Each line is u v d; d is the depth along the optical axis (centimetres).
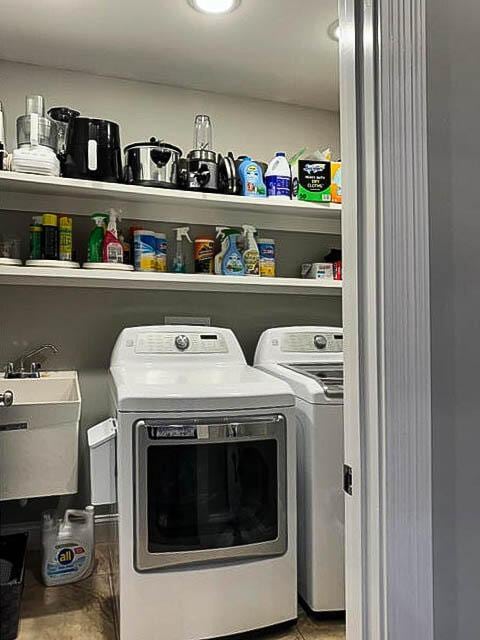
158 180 245
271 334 273
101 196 253
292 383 219
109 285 261
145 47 239
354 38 95
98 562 244
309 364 259
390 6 89
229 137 289
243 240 272
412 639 86
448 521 88
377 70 90
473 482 90
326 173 273
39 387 241
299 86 279
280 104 299
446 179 90
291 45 237
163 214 274
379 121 89
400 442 87
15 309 255
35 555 250
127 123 271
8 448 203
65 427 210
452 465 89
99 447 195
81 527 229
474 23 92
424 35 89
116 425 185
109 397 251
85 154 234
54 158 229
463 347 90
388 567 87
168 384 193
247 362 293
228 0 203
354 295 95
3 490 202
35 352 257
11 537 232
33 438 206
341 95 100
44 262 231
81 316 265
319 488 198
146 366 245
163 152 245
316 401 199
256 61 252
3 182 226
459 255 90
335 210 278
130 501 175
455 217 90
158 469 179
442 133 90
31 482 206
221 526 185
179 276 252
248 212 288
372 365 90
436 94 89
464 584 89
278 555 192
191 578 180
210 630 182
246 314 294
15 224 251
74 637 185
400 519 87
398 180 88
